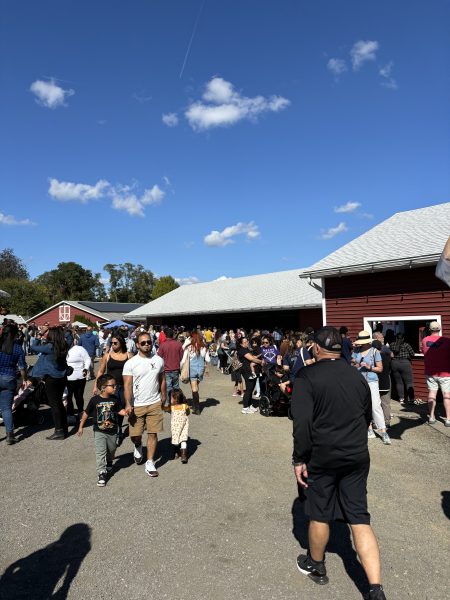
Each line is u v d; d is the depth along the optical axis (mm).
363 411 3291
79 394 9047
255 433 7984
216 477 5695
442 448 6906
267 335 10445
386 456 6535
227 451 6871
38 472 5965
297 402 3250
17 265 81562
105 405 5539
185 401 6426
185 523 4410
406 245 12734
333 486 3279
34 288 59688
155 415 5836
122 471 5977
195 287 37969
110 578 3492
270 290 28875
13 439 7277
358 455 3201
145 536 4156
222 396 12273
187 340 10586
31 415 8648
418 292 11617
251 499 4980
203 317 30891
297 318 24953
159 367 5930
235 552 3852
